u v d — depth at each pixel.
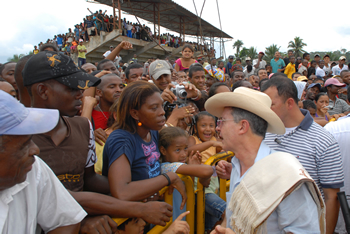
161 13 15.73
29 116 0.80
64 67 1.33
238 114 1.37
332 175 1.78
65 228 1.05
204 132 2.59
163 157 2.03
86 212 1.17
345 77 5.93
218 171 1.97
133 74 3.88
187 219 1.89
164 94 2.16
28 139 0.81
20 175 0.82
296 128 1.89
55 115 0.85
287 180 1.14
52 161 1.27
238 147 1.40
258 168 1.26
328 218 1.79
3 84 2.07
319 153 1.81
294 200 1.20
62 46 15.93
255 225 1.17
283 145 1.93
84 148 1.41
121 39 13.95
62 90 1.32
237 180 1.49
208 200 2.32
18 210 0.89
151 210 1.32
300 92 3.96
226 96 1.34
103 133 2.05
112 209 1.23
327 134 1.85
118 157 1.41
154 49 17.12
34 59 1.32
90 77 1.38
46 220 1.02
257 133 1.36
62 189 1.04
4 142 0.75
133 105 1.51
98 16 14.09
